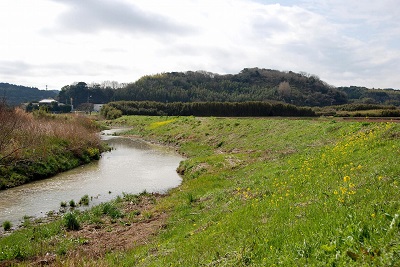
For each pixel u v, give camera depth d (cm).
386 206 714
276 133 3338
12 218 1811
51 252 1298
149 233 1473
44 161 2903
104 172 3002
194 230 1241
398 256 512
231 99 14862
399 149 1288
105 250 1303
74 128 4047
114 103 10938
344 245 613
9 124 3184
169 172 3009
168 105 10169
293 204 1038
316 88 15712
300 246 676
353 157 1471
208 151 3675
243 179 1984
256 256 733
